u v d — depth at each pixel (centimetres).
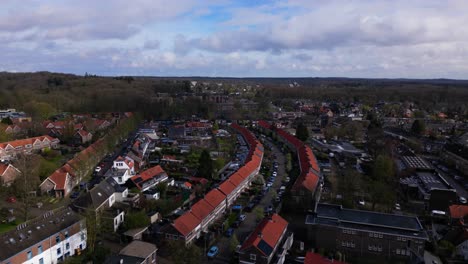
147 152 13625
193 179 10256
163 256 6291
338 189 9838
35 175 8700
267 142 16862
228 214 8281
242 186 9775
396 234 6475
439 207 8694
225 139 16712
